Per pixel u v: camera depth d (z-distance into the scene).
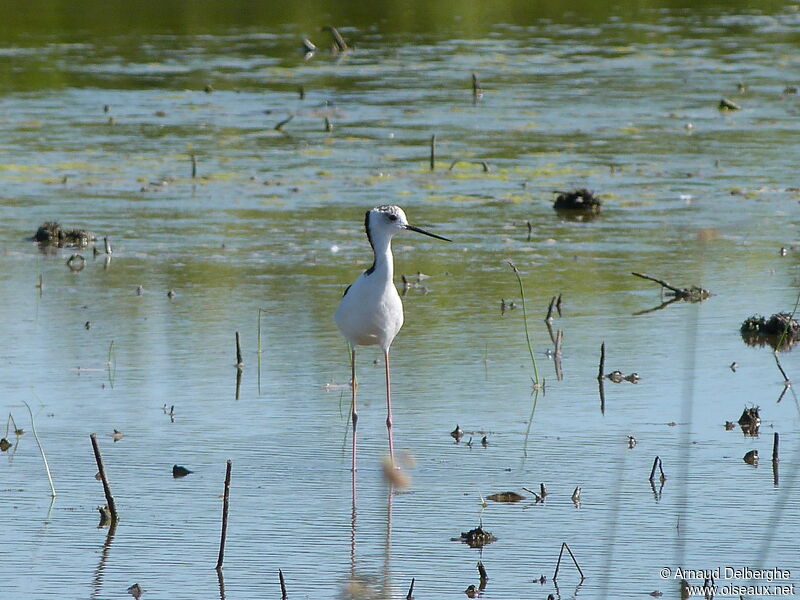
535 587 8.68
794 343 14.02
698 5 41.91
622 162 22.98
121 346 14.12
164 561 9.15
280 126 26.06
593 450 11.09
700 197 20.61
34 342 14.20
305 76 31.31
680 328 14.56
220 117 27.14
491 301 15.75
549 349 13.93
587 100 28.47
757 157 23.22
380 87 30.08
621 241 18.36
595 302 15.62
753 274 16.66
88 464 10.96
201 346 14.13
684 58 33.44
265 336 14.49
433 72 31.77
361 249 18.12
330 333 14.66
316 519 9.86
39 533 9.61
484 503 10.10
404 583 8.77
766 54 33.88
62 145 24.58
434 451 11.19
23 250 18.19
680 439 11.30
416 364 13.56
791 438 11.29
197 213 20.06
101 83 30.45
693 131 25.45
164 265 17.39
